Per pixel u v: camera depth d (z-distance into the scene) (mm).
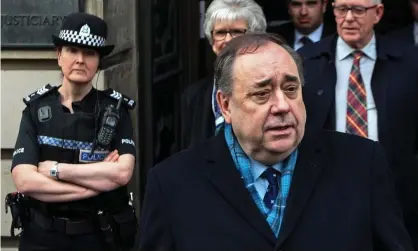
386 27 5289
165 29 4930
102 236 3271
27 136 3223
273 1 5695
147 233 2135
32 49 3922
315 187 2098
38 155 3223
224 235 2055
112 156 3299
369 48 3303
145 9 4410
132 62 4352
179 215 2105
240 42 2047
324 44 3406
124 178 3254
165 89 4898
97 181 3207
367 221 2066
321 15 4438
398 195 3223
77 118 3242
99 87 3906
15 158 3199
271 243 2033
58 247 3238
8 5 3896
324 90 3305
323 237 2037
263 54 1985
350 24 3234
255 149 2057
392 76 3248
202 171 2145
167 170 2176
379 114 3221
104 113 3275
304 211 2066
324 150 2166
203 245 2057
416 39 4434
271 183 2119
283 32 4605
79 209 3229
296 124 1999
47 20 3898
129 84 4309
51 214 3217
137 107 4328
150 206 2150
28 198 3230
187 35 5773
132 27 4348
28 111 3273
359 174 2113
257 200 2098
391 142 3205
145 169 4430
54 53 3930
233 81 2018
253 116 1983
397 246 2049
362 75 3295
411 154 3258
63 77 3336
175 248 2107
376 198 2094
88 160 3250
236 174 2111
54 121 3229
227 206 2086
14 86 3984
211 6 3467
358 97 3270
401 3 5332
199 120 3396
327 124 3279
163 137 4801
